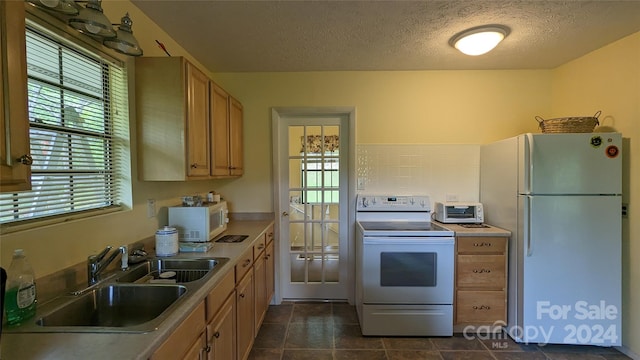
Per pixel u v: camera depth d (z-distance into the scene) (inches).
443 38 87.3
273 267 117.3
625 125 86.9
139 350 33.3
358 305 109.7
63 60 51.8
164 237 69.5
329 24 78.8
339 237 121.9
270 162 119.0
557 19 76.0
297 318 108.3
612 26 79.6
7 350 33.2
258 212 120.1
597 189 85.1
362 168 118.0
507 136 115.7
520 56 101.3
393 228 102.7
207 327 52.1
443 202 115.9
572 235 86.2
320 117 120.7
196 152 73.9
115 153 65.2
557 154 86.0
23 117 32.6
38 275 46.1
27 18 44.8
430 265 95.2
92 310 51.1
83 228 54.2
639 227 83.0
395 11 72.4
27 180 33.5
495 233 94.7
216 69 114.0
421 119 116.9
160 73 67.7
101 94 60.9
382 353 87.4
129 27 55.1
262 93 117.6
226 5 69.5
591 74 97.5
